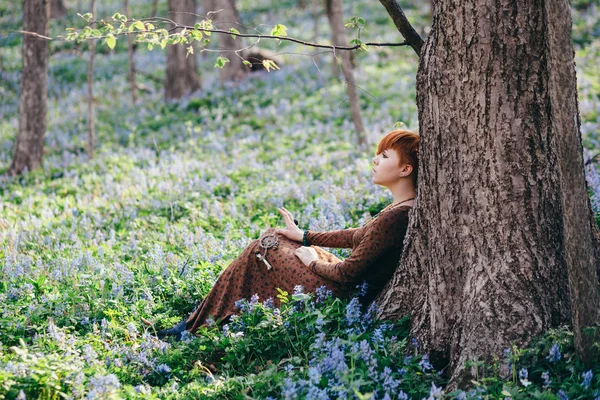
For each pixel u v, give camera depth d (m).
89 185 12.27
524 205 4.14
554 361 3.98
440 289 4.40
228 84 20.69
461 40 4.16
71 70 25.25
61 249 7.73
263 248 5.11
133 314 5.41
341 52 13.60
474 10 4.10
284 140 14.79
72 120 18.75
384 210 4.96
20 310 5.55
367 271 4.97
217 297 5.16
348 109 17.27
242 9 36.19
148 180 11.79
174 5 20.56
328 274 4.90
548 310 4.12
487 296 4.16
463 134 4.23
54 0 35.81
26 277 6.50
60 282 6.39
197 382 4.39
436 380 4.16
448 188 4.33
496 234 4.18
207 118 17.70
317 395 3.76
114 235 8.34
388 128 15.23
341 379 3.72
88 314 5.45
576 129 3.69
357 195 8.88
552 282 4.16
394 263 4.96
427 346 4.43
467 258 4.29
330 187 9.39
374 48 24.72
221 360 4.74
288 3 36.88
